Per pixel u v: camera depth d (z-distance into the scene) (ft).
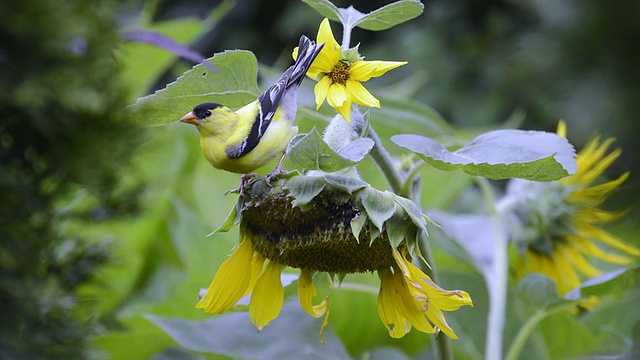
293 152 10.58
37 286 9.07
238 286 12.00
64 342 9.52
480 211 24.49
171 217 19.62
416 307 11.85
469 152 11.79
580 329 17.28
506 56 44.04
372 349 17.95
